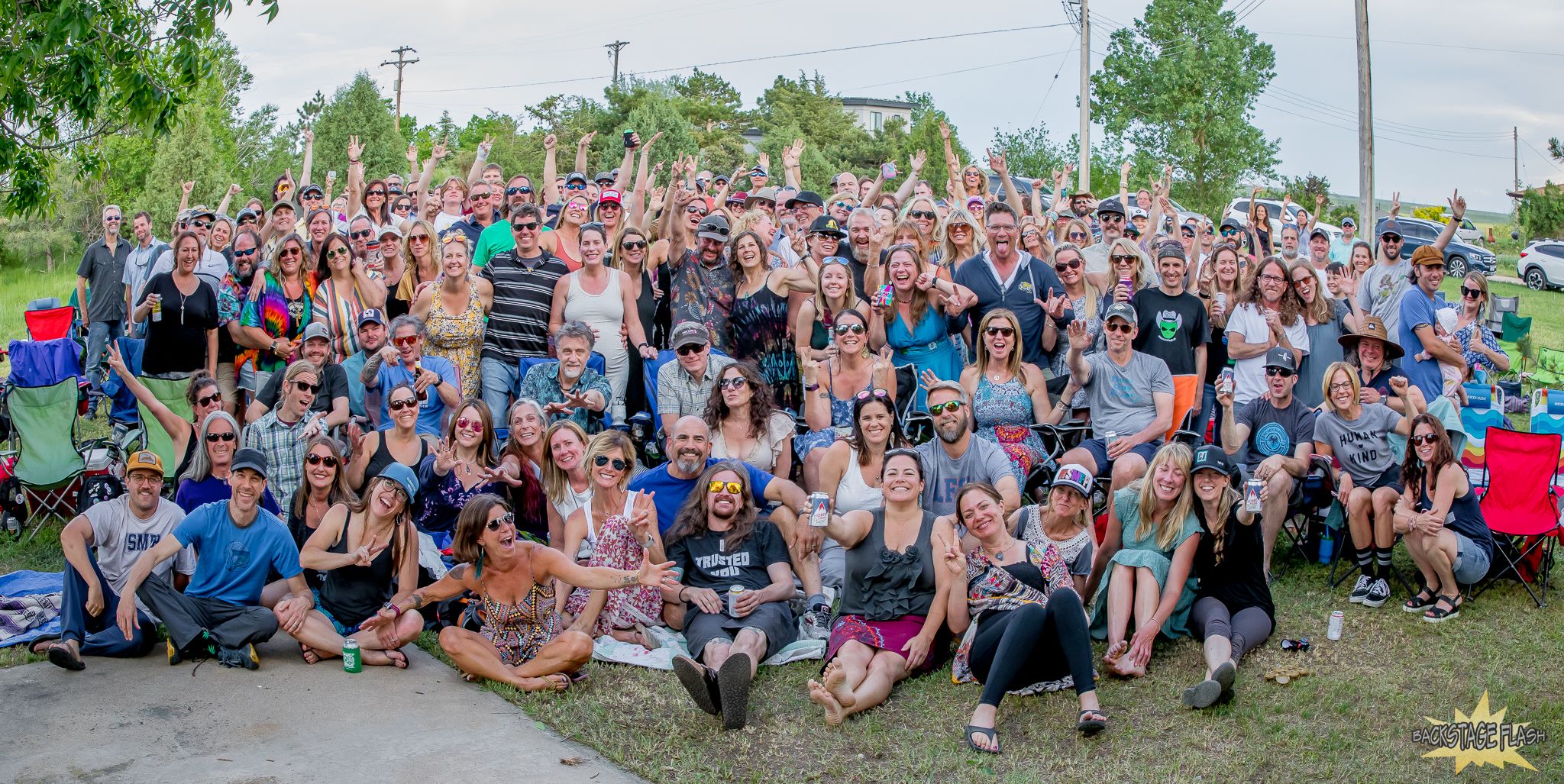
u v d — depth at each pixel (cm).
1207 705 565
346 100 3206
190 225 1057
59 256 2744
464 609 675
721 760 534
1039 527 650
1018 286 881
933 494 699
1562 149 3931
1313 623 678
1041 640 584
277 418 766
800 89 6238
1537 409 906
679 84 6062
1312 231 1240
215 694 593
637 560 667
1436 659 630
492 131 5366
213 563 640
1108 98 4319
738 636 622
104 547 646
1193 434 784
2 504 837
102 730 549
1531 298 2495
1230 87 4262
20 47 899
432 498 719
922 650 607
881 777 520
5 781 498
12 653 641
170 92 995
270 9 920
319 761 521
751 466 695
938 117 4816
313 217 962
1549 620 679
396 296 935
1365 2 2456
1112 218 1052
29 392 823
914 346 844
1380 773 517
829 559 733
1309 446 753
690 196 932
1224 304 903
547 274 875
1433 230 2884
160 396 866
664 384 802
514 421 729
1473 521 700
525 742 546
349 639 629
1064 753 540
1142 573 638
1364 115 2473
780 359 878
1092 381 800
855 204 1177
